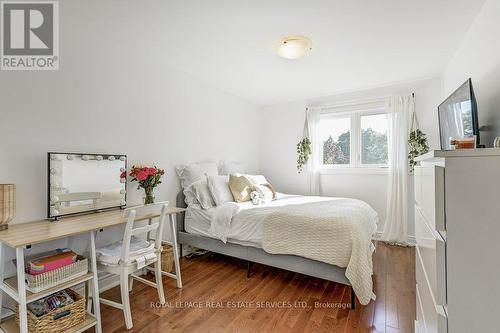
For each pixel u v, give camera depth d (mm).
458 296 822
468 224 805
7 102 1702
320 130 4105
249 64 2840
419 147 3246
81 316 1539
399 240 3375
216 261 2891
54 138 1927
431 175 954
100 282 2188
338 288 2223
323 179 4047
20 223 1737
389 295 2094
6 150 1692
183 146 3104
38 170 1842
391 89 3531
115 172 2309
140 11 1874
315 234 2018
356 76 3188
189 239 2861
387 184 3562
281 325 1699
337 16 1896
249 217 2420
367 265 1855
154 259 1897
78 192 2025
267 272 2576
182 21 2000
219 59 2715
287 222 2180
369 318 1774
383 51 2486
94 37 2180
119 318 1788
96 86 2199
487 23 1723
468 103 1367
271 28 2080
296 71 3031
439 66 2877
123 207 2365
